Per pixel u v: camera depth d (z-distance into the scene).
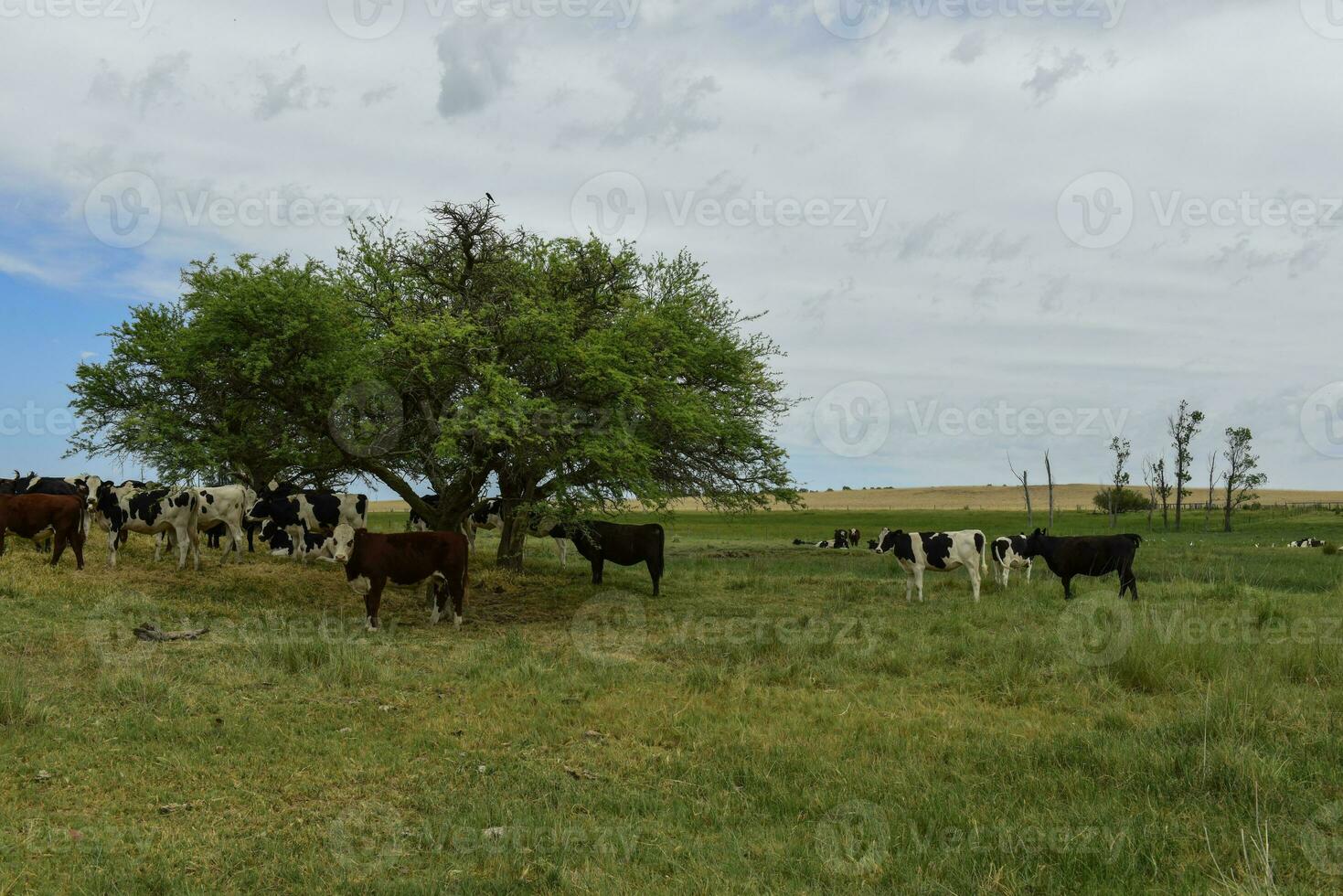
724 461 21.92
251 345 16.25
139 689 9.56
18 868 5.62
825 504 123.88
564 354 16.95
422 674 11.52
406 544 14.90
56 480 21.34
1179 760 7.66
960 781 7.52
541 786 7.51
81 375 17.17
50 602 13.68
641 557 20.78
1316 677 10.91
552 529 22.06
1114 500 72.62
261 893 5.52
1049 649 12.46
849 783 7.50
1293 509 82.38
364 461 18.91
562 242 19.00
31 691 9.27
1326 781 7.35
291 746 8.33
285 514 21.84
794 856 6.05
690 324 20.69
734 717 9.54
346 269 19.14
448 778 7.71
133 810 6.80
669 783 7.66
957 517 80.75
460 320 17.22
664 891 5.49
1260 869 5.57
